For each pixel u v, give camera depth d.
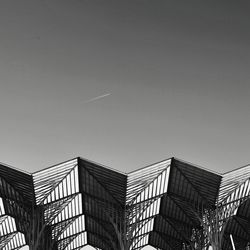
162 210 48.50
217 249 38.97
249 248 52.09
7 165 36.38
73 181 40.44
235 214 47.38
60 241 54.00
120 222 40.03
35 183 37.66
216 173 38.34
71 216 47.47
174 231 53.16
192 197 42.09
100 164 37.84
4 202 43.06
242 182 40.81
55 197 41.06
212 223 40.53
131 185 39.44
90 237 56.22
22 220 40.16
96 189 41.06
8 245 54.00
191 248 49.75
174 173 39.97
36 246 37.31
